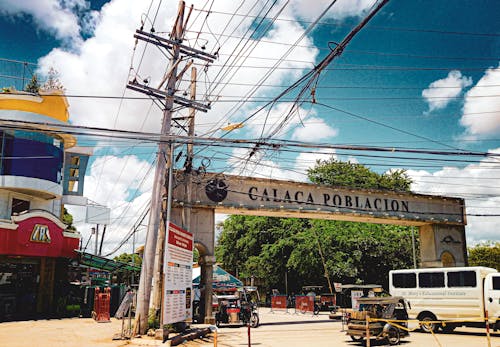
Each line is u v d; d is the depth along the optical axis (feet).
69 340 48.44
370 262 131.13
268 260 139.03
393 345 48.96
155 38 53.98
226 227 161.38
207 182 70.23
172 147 56.70
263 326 72.28
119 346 44.32
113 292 91.71
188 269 57.31
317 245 123.75
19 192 82.38
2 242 72.95
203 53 56.13
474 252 171.53
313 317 97.30
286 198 76.28
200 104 57.93
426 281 64.18
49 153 83.56
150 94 53.83
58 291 86.22
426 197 88.84
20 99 81.25
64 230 85.51
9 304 79.36
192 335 51.90
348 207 81.05
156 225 51.70
